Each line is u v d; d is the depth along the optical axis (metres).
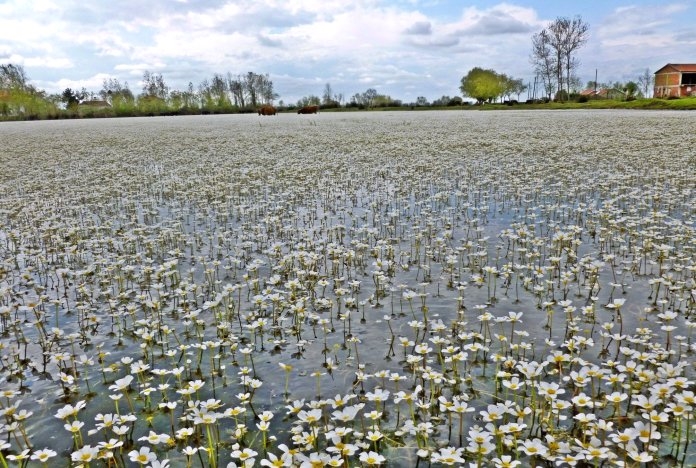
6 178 14.09
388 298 5.50
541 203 9.51
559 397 3.50
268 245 7.53
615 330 4.53
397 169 14.02
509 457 2.65
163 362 4.23
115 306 5.38
